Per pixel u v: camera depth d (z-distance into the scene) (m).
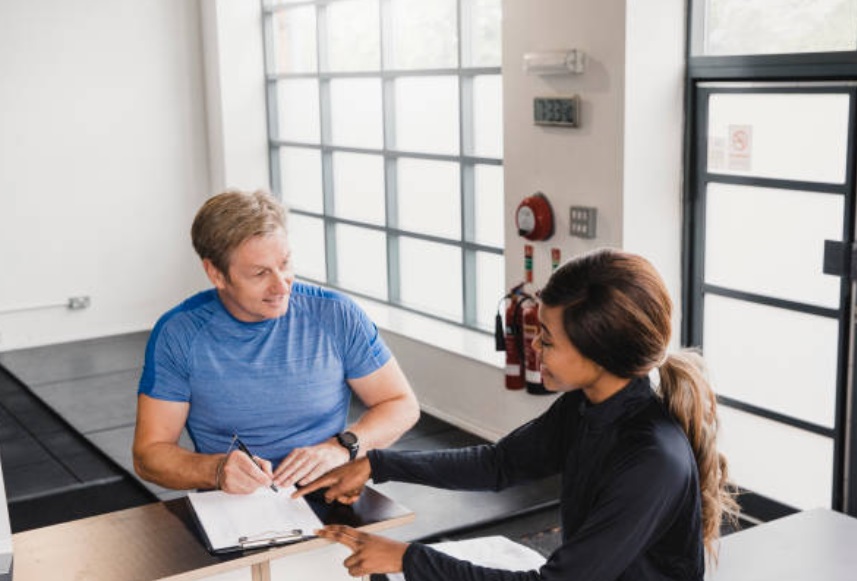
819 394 3.75
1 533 1.92
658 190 4.10
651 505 1.59
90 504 4.42
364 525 2.01
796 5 3.61
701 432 1.71
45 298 7.10
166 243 7.43
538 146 4.41
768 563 2.43
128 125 7.17
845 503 3.67
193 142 7.41
